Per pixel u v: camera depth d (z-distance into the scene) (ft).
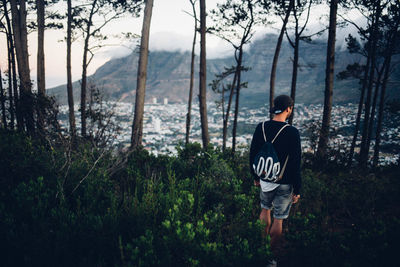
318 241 6.06
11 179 8.38
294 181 7.23
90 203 7.88
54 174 9.36
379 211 11.76
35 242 5.51
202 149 15.47
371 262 5.52
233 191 10.70
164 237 5.57
